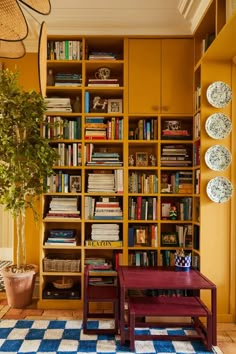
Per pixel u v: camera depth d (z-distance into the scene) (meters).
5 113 3.39
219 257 3.30
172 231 3.82
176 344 2.79
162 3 3.27
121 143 3.77
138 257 3.61
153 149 3.92
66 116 3.72
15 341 2.81
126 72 3.64
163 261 3.62
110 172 3.77
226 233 3.30
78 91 3.77
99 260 3.63
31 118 3.39
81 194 3.62
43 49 2.05
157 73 3.65
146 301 2.97
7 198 3.39
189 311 2.73
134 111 3.63
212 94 3.28
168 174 3.78
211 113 3.31
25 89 3.96
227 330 3.09
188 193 3.66
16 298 3.54
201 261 3.29
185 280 2.87
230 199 3.30
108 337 2.90
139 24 3.55
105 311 3.55
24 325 3.14
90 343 2.79
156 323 3.07
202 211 3.30
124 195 3.61
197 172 3.48
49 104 3.67
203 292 3.27
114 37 3.65
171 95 3.64
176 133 3.66
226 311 3.29
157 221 3.62
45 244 3.62
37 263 3.93
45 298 3.59
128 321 2.90
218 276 3.29
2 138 3.31
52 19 3.46
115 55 3.71
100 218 3.62
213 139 3.30
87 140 3.64
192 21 3.47
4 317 3.33
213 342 2.70
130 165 3.72
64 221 3.62
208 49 3.06
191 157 3.77
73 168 3.63
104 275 3.59
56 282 3.69
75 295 3.60
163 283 2.77
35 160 3.39
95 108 3.73
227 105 3.30
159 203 3.64
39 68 1.97
